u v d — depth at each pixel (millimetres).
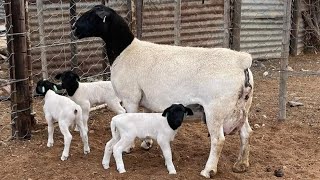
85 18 3779
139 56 3742
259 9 6930
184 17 6309
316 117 4684
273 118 4672
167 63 3646
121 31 3762
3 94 5094
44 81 3973
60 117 3795
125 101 3797
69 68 5809
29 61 4188
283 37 4492
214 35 6574
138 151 3979
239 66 3531
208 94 3518
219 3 6469
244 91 3537
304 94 5406
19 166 3727
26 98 4109
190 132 4340
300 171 3693
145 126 3561
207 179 3568
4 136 4215
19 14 3994
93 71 5879
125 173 3611
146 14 6105
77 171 3650
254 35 7012
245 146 3682
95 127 4430
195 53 3629
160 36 6273
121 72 3770
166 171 3648
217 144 3555
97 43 5824
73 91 4102
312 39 7836
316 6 7656
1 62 6395
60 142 4090
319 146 4090
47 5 5566
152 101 3709
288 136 4270
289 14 4480
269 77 6152
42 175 3609
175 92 3609
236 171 3680
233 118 3562
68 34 5719
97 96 4238
